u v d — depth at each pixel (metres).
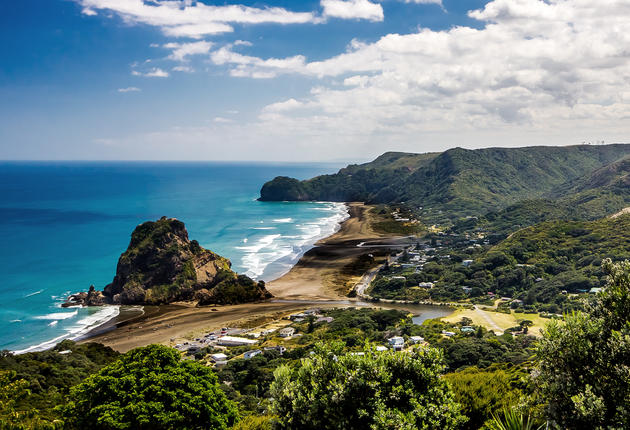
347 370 11.80
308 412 11.60
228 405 22.64
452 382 13.83
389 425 10.24
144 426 19.12
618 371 9.06
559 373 10.22
